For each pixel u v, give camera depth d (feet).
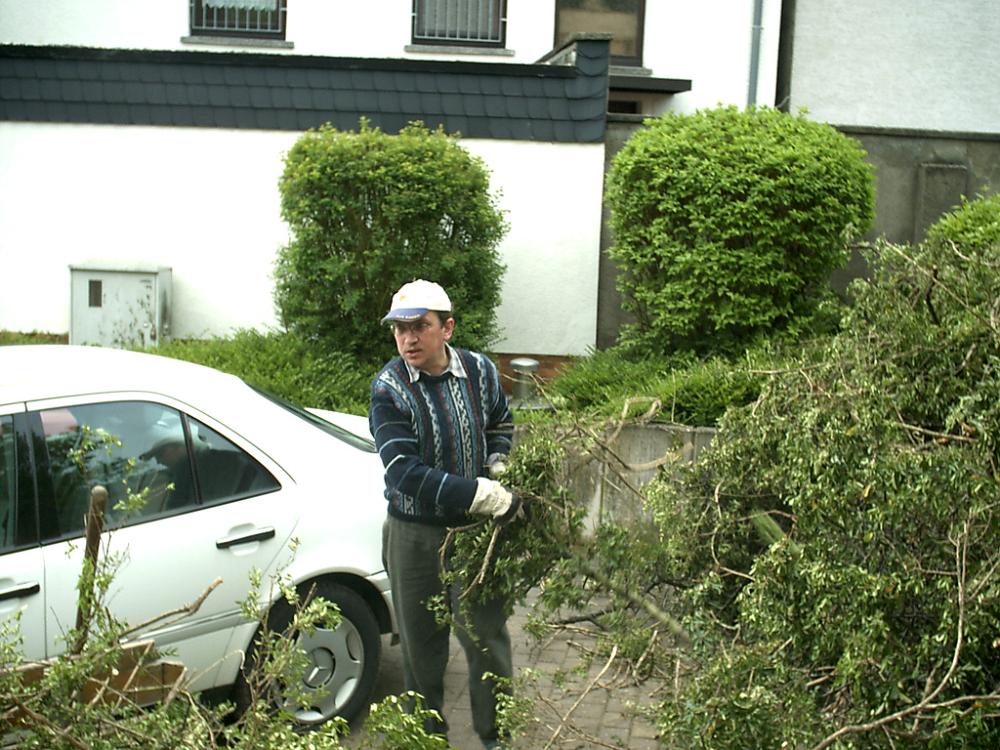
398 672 19.04
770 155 26.58
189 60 32.42
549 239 32.30
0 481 14.46
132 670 11.10
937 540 10.06
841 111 43.45
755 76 41.65
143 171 32.42
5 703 9.32
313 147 27.94
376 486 17.19
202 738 9.82
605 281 32.37
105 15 40.75
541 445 13.34
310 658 16.24
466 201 28.45
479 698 14.48
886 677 9.45
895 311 12.22
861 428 10.66
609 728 15.03
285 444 16.70
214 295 32.73
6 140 32.40
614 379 27.58
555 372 31.22
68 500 14.83
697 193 26.94
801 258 27.22
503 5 41.81
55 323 32.86
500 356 32.48
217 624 15.44
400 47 41.63
